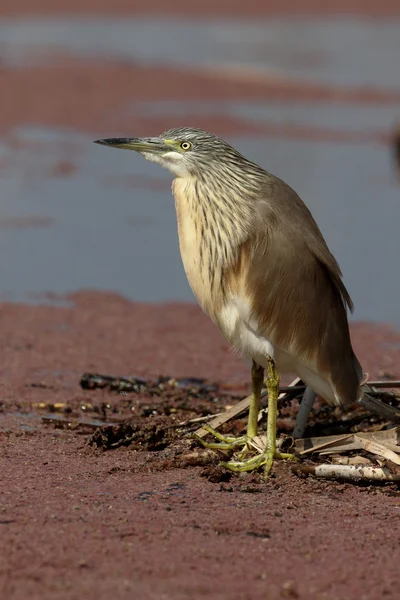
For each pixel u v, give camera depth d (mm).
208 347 15586
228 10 82438
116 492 9195
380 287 18875
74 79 44062
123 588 7219
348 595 7285
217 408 12219
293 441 10336
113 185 26703
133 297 18234
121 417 11977
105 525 8297
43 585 7238
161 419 11523
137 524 8344
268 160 29547
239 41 63719
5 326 16094
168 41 62562
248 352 10258
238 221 10047
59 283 18766
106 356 14820
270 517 8688
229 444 10555
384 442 10062
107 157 30156
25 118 35625
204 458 10109
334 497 9328
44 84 42250
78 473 9750
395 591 7363
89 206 24422
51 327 16203
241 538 8172
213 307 10336
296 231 10117
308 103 41594
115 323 16578
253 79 47406
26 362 14266
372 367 14664
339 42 64625
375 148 32312
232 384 13609
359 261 20312
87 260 20297
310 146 32156
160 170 28906
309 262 10062
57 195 25391
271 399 10109
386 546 8148
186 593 7191
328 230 22375
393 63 55500
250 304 9961
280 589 7297
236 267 10039
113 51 55906
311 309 10000
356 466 9703
